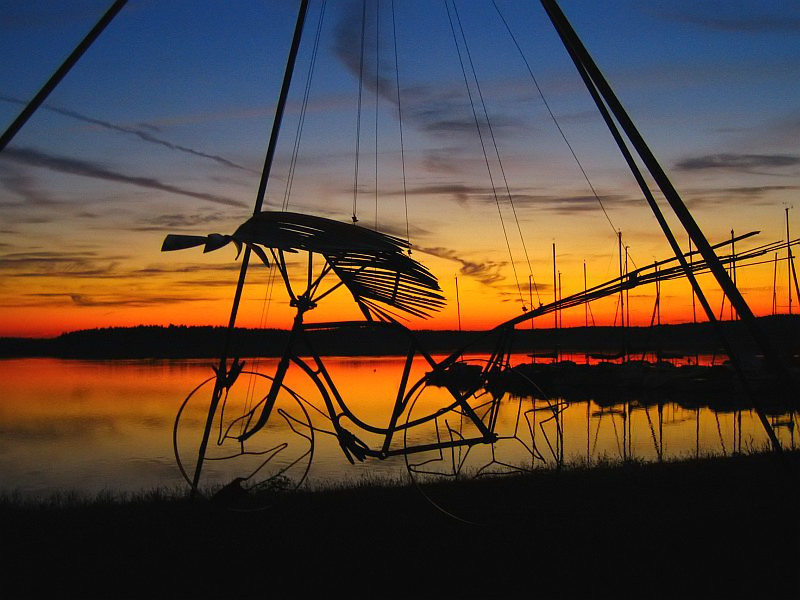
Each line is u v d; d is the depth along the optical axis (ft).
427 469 57.47
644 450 74.43
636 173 28.84
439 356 209.97
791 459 35.68
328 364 346.13
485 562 20.63
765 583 19.01
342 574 19.76
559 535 22.97
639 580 19.24
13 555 21.26
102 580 19.26
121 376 235.40
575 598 18.15
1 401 146.10
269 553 21.43
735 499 27.76
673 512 25.72
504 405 123.95
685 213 24.53
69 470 69.36
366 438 76.69
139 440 89.15
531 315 25.76
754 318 24.16
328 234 22.77
